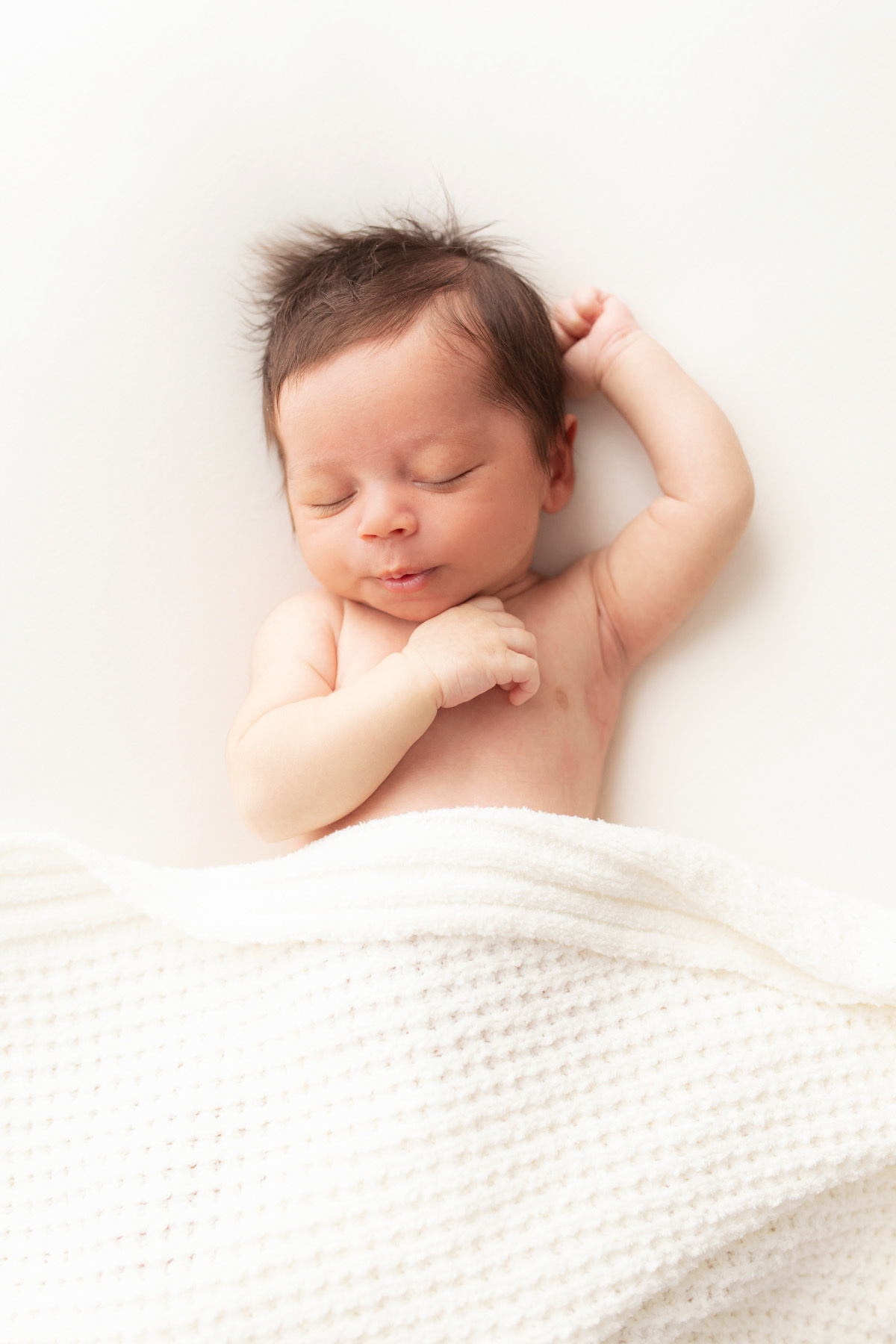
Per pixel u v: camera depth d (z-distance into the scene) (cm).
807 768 115
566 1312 85
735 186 112
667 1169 89
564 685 108
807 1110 91
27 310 113
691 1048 92
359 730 96
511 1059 90
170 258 113
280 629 109
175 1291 86
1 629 115
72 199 113
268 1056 91
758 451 114
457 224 114
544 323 107
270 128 112
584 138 112
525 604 111
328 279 101
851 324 112
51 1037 96
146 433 115
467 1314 85
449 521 97
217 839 117
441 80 112
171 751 117
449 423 96
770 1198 89
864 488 113
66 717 116
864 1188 93
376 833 94
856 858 115
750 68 111
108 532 115
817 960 92
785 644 115
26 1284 90
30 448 114
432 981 90
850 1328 93
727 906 94
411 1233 86
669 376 109
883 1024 93
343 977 91
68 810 116
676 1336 90
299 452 99
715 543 108
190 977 96
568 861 93
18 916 98
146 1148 91
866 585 114
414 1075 88
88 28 112
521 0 111
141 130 112
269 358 104
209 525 116
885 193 111
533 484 103
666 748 117
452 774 103
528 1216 87
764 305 113
